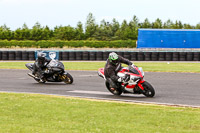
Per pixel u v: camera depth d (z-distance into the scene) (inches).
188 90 1491.1
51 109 1024.9
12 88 1608.0
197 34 4520.2
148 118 899.4
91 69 2613.2
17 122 860.0
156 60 3860.7
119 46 7012.8
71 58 3959.2
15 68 2743.6
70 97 1299.2
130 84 1274.6
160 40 4557.1
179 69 2596.0
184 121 864.3
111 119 889.5
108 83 1370.6
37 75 1759.4
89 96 1343.5
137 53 3887.8
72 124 837.2
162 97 1305.4
